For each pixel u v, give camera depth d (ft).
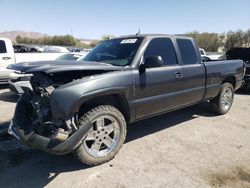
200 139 14.98
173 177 10.84
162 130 16.34
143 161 12.14
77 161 12.05
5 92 28.32
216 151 13.39
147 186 10.19
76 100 10.13
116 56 13.66
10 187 10.04
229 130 16.62
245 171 11.43
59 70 10.17
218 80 18.38
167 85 14.14
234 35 138.00
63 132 10.11
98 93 10.81
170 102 14.60
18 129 11.07
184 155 12.85
